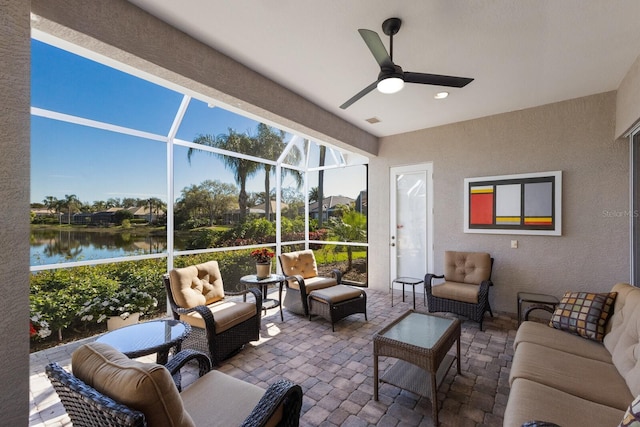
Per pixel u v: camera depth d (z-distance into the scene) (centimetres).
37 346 298
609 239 342
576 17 211
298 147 615
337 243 591
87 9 180
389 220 519
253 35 235
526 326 252
